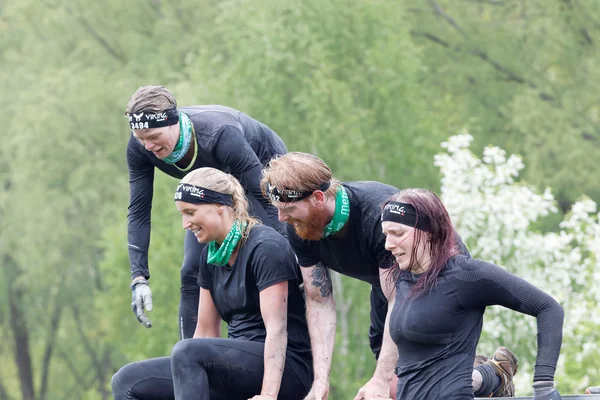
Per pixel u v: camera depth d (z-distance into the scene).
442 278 8.51
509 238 27.31
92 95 49.34
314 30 40.25
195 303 11.63
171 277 37.22
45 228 49.75
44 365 59.62
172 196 38.44
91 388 59.34
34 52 53.41
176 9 51.94
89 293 54.44
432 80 47.12
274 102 38.50
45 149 49.38
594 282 26.30
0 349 63.06
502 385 11.32
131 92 49.38
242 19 40.66
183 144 10.70
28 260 50.69
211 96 39.19
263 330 10.10
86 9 53.28
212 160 10.82
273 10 40.06
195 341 9.65
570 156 41.75
